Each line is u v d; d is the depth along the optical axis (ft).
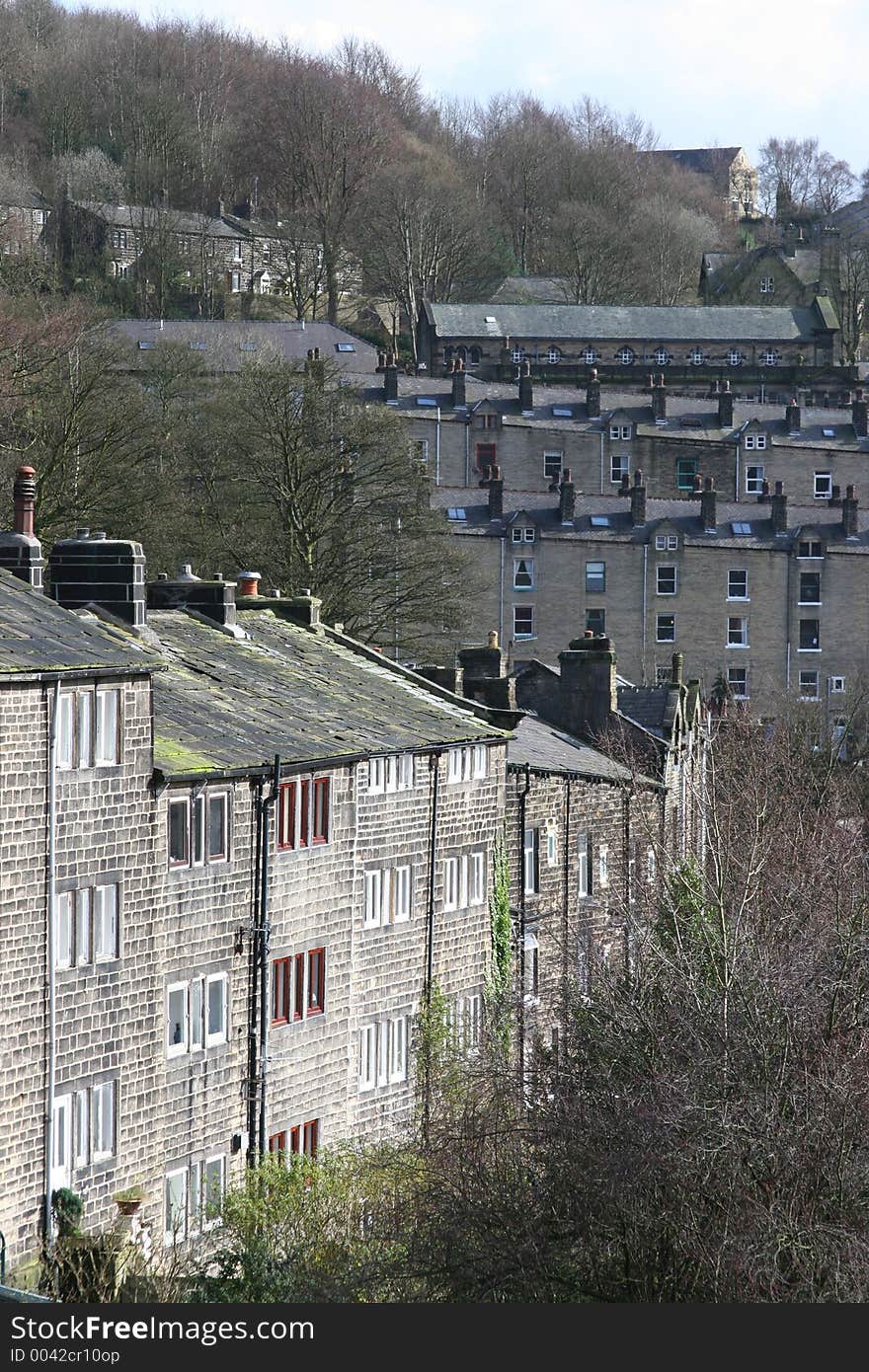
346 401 601.21
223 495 580.30
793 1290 219.41
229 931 264.11
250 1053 268.00
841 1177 229.66
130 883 244.83
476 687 395.75
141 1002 246.88
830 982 262.06
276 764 268.62
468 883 331.98
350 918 294.87
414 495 596.29
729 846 322.96
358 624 574.56
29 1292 192.13
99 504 536.42
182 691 284.20
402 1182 253.03
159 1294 226.99
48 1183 230.07
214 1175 261.65
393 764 306.14
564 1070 255.91
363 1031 300.20
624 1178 229.66
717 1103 232.12
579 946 342.85
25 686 225.76
